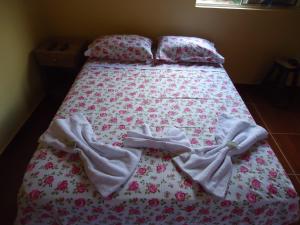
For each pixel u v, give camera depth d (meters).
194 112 1.62
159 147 1.30
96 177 1.10
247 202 1.10
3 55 1.82
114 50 2.19
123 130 1.43
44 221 1.14
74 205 1.07
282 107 2.63
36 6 2.28
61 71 2.70
